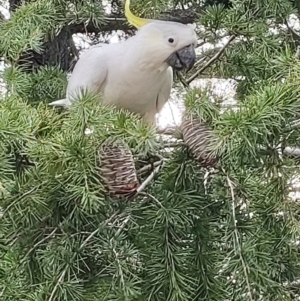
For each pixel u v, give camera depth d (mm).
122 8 1955
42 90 1792
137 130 1164
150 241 1420
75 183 1191
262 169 1400
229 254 1321
